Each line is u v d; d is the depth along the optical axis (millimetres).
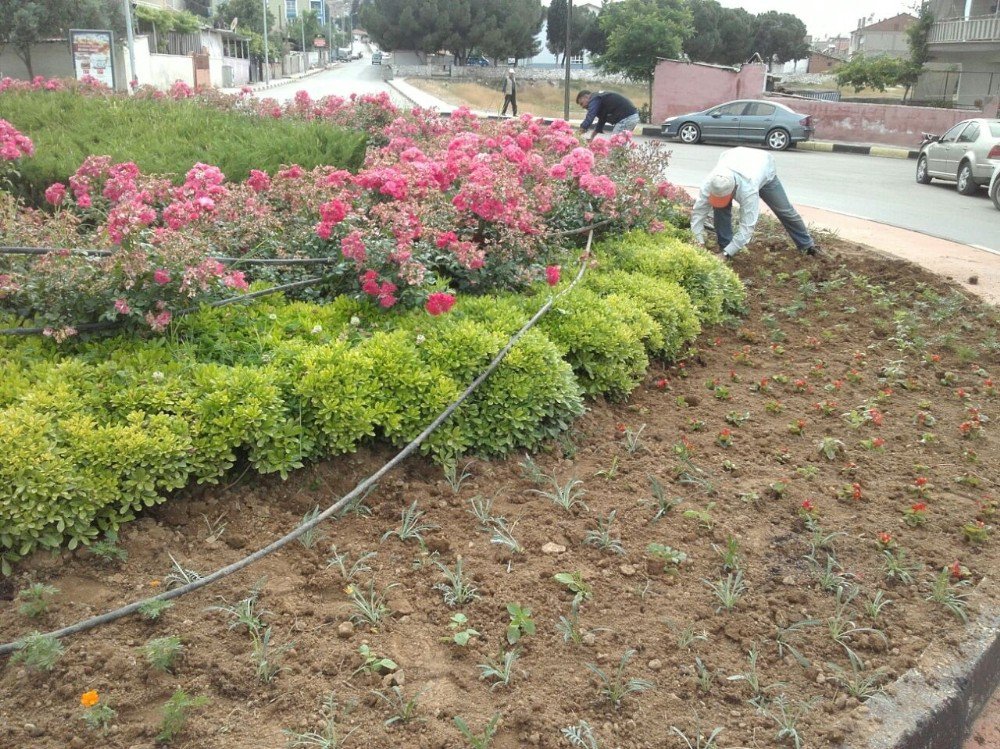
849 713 2789
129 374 3836
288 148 8555
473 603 3199
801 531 3846
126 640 2924
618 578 3412
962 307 7309
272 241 5348
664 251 6949
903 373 5789
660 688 2850
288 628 3029
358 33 132375
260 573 3311
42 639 2752
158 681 2754
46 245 4559
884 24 66938
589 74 48875
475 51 61125
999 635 3246
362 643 2961
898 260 8398
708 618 3215
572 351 5004
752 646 3076
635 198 7672
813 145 26297
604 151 8078
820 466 4465
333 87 46594
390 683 2791
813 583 3479
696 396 5281
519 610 3102
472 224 5613
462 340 4379
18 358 4000
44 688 2715
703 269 6836
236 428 3656
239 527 3600
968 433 4910
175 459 3525
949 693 2904
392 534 3598
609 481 4145
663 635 3098
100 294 4215
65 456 3346
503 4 58781
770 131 24516
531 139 7664
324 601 3197
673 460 4398
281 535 3578
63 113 10336
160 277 4148
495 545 3570
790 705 2814
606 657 2959
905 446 4777
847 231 10805
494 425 4254
